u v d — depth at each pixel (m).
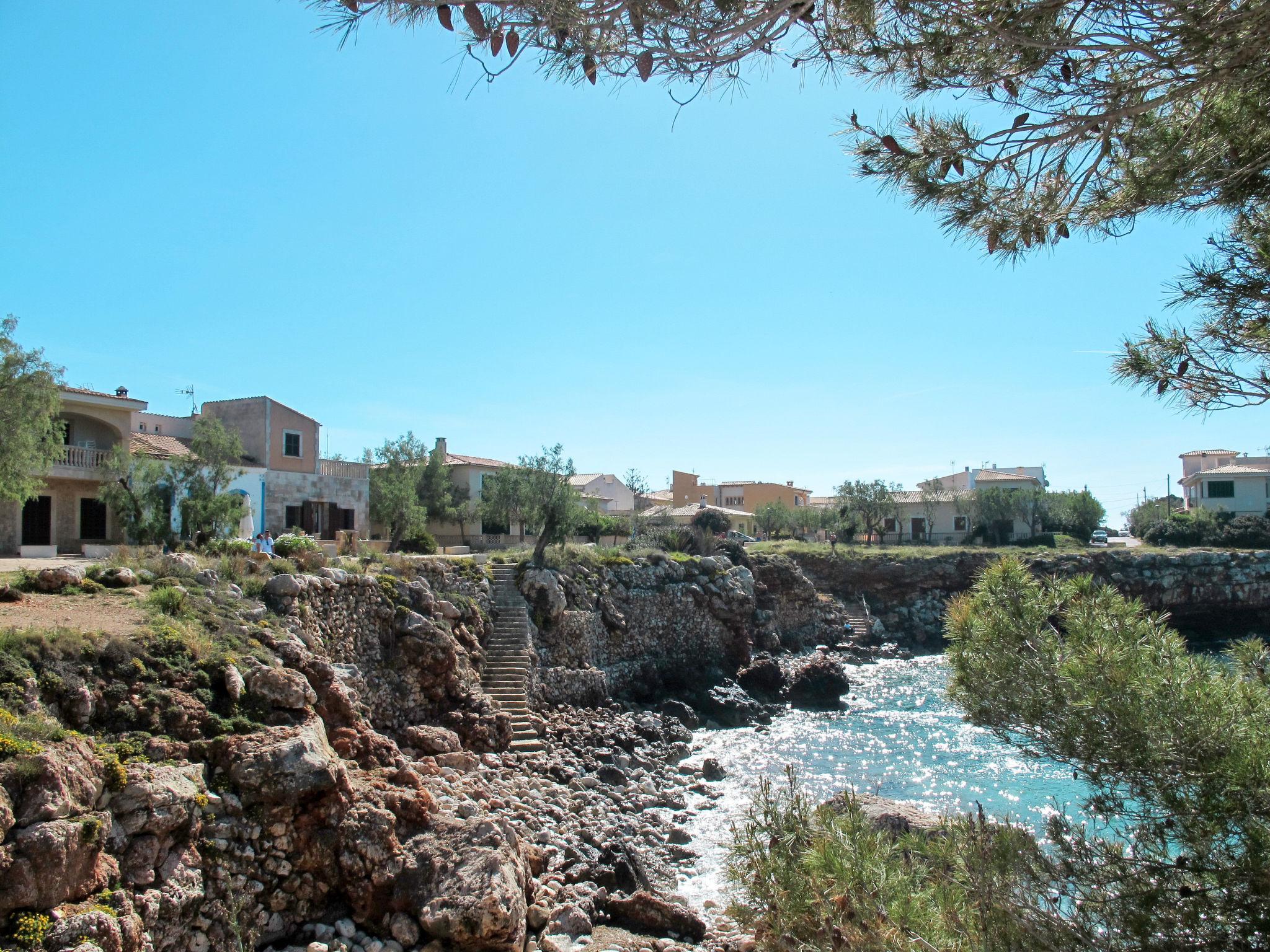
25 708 10.80
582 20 5.13
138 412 39.53
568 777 21.62
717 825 20.30
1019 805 21.42
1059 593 7.03
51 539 34.06
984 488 91.31
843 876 6.31
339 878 11.62
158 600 15.49
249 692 13.34
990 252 7.41
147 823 10.12
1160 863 5.80
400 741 20.92
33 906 8.59
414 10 4.89
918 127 7.10
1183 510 84.62
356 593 22.48
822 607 55.97
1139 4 5.71
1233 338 7.14
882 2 5.95
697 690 36.84
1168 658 6.36
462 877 11.47
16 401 21.81
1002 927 5.89
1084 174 7.21
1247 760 5.39
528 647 28.77
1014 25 5.83
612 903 14.10
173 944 9.96
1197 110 6.95
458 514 55.38
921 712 36.03
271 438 42.69
